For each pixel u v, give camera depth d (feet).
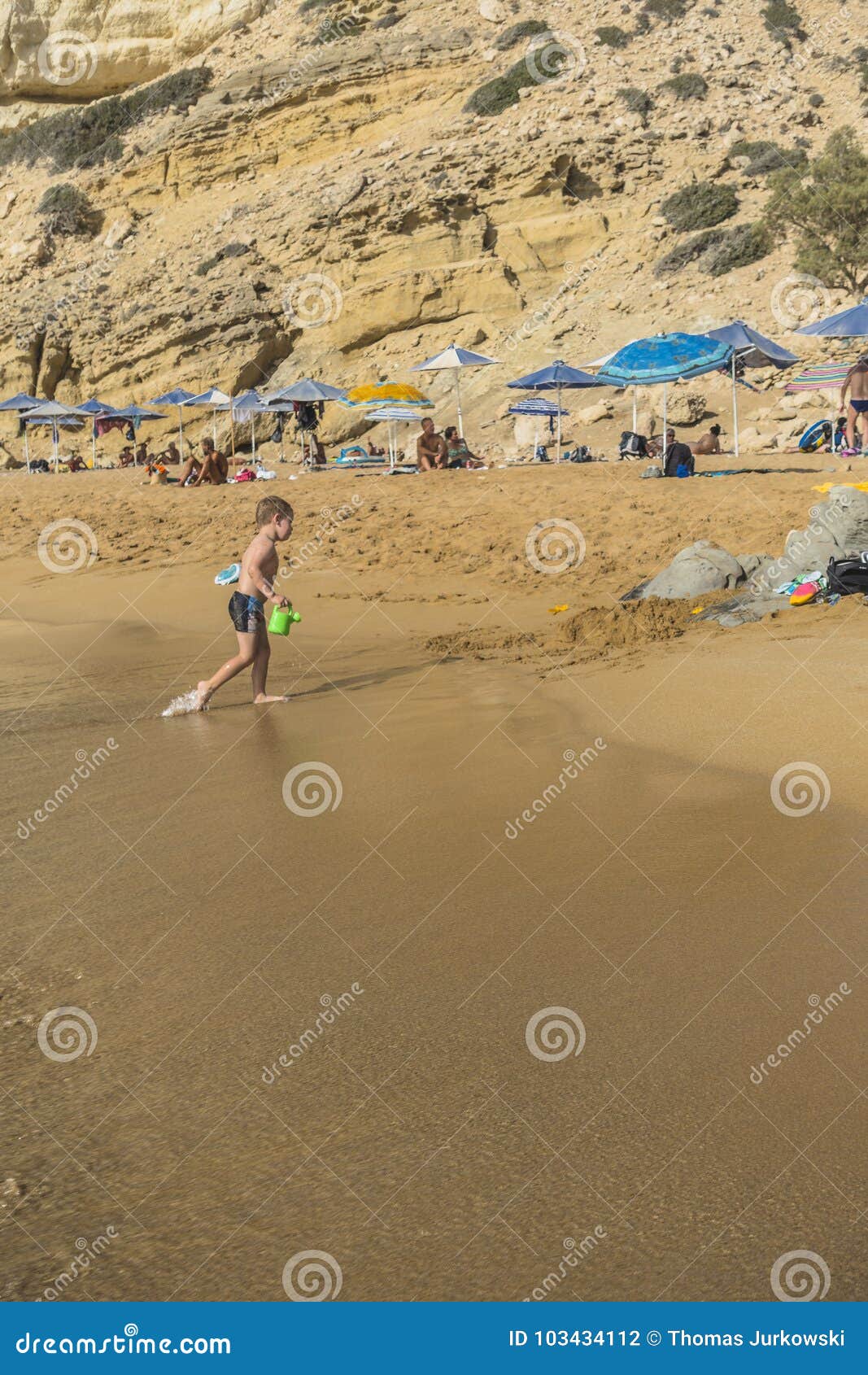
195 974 10.83
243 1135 8.04
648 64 179.22
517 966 10.52
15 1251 7.00
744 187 154.10
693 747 17.90
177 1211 7.29
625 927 11.24
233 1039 9.46
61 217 200.54
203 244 179.42
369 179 167.53
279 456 143.33
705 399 122.11
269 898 12.81
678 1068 8.52
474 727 21.03
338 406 142.41
